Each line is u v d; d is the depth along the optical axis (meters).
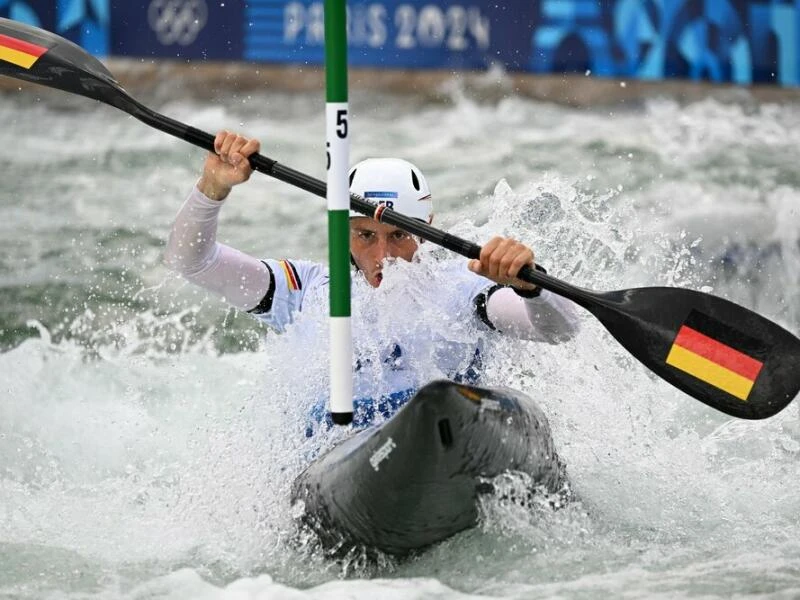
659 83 41.56
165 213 30.09
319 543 12.14
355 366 13.48
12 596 11.15
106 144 36.62
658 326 12.85
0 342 21.89
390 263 13.65
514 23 41.44
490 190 31.64
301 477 12.68
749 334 12.70
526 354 14.26
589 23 41.44
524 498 11.99
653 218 29.41
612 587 10.94
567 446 14.34
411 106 40.72
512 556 11.75
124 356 21.05
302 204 31.16
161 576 11.72
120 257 26.67
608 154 35.53
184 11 40.38
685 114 39.97
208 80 40.47
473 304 13.65
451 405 11.04
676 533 12.63
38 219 29.28
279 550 12.50
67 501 14.38
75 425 17.39
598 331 15.16
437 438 11.02
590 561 11.69
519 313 13.12
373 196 13.98
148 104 40.03
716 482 14.37
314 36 41.00
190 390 19.25
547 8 41.47
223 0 40.44
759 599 10.57
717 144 36.62
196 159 35.12
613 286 16.48
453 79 41.25
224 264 13.95
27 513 13.91
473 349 13.68
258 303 14.28
